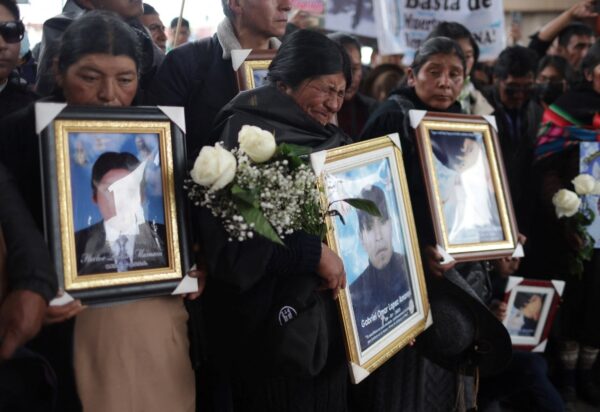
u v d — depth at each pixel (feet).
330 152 7.07
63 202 5.73
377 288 7.56
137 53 6.55
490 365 8.97
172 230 6.23
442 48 9.46
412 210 8.70
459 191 8.92
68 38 6.35
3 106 7.72
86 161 5.88
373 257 7.55
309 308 6.71
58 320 5.65
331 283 6.80
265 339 6.66
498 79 12.95
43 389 5.86
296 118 7.09
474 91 12.49
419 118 8.68
